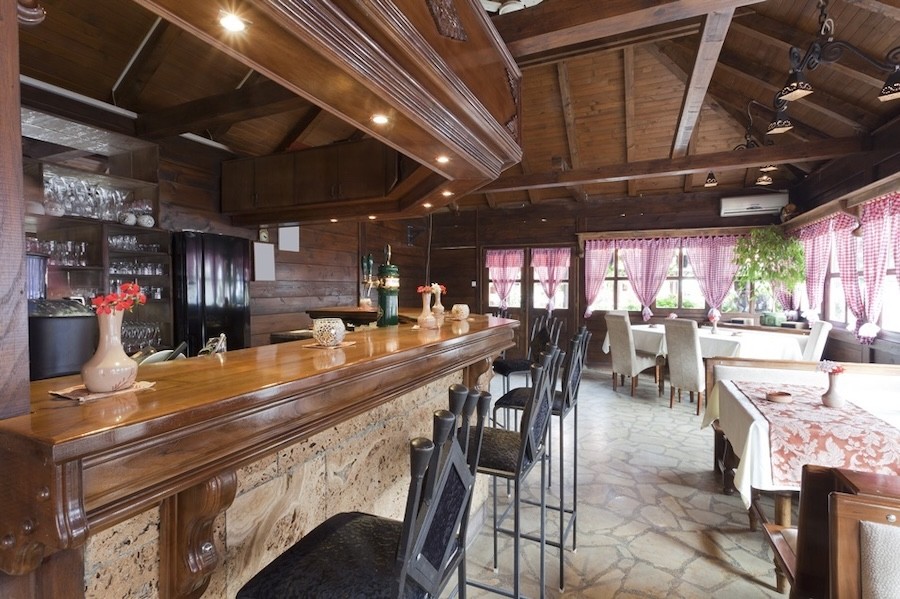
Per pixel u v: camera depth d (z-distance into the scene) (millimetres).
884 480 1233
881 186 4086
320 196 4145
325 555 1062
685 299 7105
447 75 1456
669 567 2229
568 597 2014
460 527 1214
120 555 917
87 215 3443
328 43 1012
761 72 4215
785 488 1990
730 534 2520
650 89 5504
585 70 5473
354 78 1182
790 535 1816
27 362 798
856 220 4555
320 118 5238
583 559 2299
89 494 700
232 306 4355
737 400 2426
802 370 2928
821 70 3861
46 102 3305
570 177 5934
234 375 1163
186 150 4336
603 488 3100
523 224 8117
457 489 1078
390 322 2654
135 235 3936
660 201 7195
